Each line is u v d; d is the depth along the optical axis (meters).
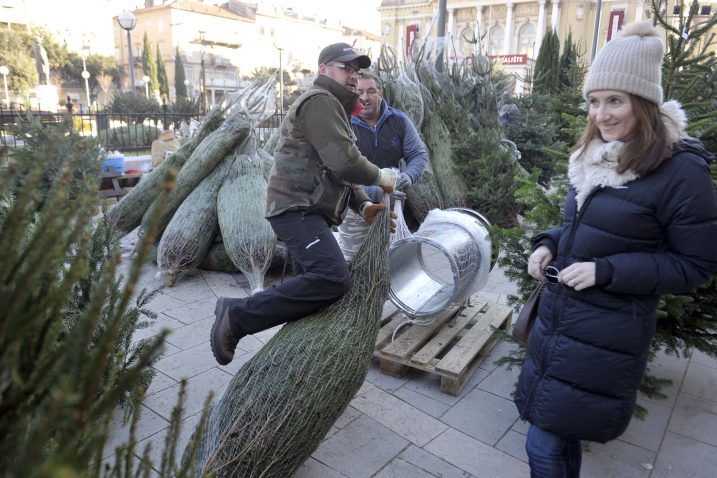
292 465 2.32
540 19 54.19
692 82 3.49
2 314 0.82
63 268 1.20
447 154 7.81
